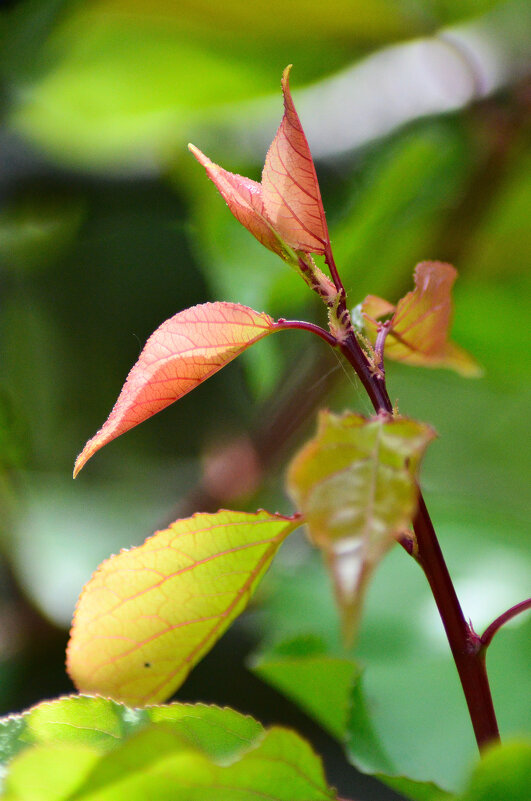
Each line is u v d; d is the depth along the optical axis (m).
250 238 0.77
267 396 0.82
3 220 0.80
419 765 0.54
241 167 0.82
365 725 0.42
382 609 0.68
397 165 0.72
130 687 0.39
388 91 0.79
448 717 0.57
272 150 0.37
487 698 0.37
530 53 0.76
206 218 0.79
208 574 0.39
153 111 0.83
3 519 0.83
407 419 0.34
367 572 0.33
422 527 0.37
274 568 0.79
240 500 0.84
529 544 0.76
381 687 0.60
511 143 0.75
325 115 0.81
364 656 0.65
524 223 0.80
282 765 0.35
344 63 0.81
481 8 0.77
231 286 0.77
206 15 0.75
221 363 0.37
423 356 0.40
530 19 0.76
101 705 0.37
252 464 0.82
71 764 0.34
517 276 0.83
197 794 0.35
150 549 0.38
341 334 0.37
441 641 0.65
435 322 0.39
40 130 0.80
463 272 0.82
